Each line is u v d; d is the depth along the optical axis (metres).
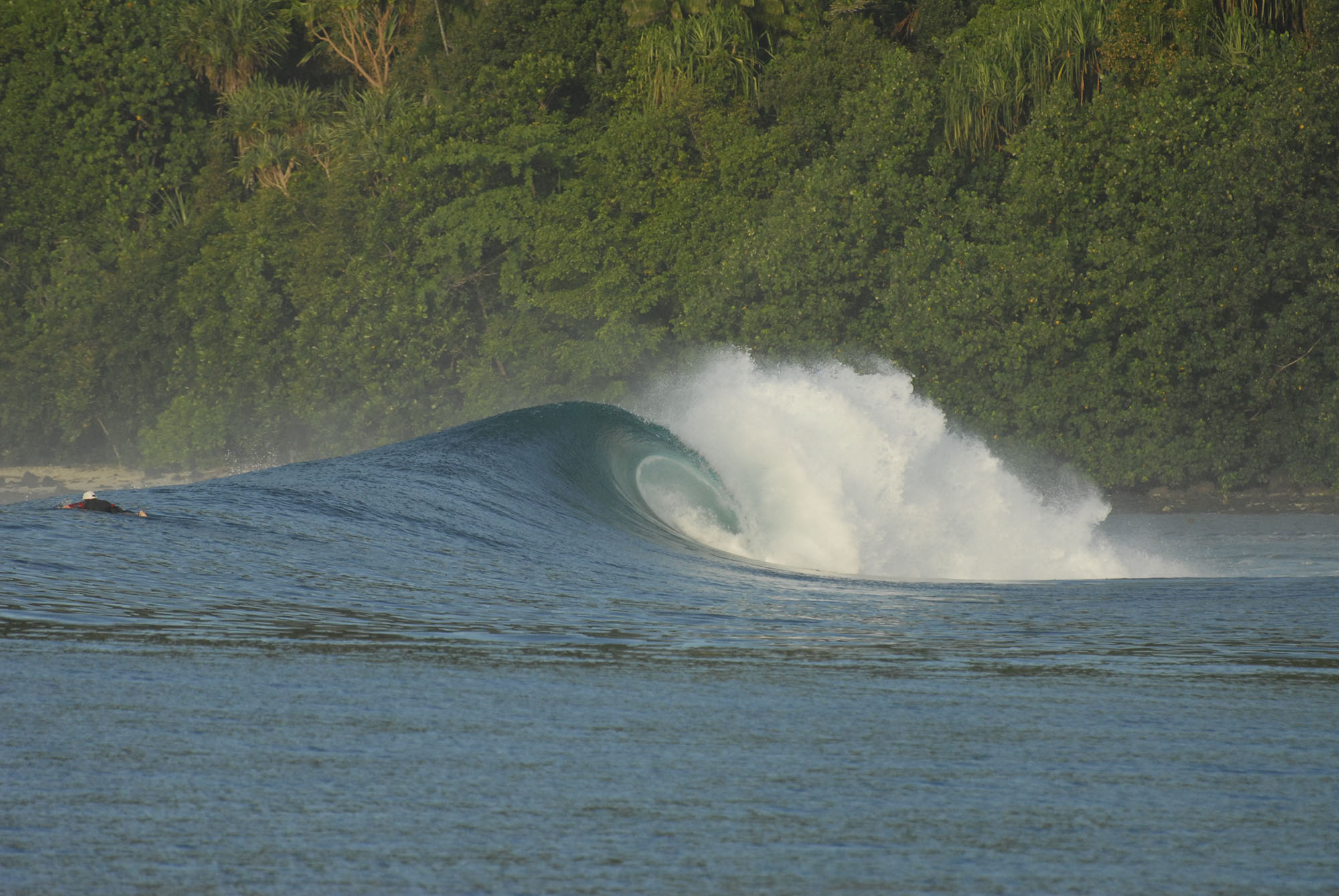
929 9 158.00
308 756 20.34
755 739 22.25
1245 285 118.19
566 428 79.06
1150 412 122.81
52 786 18.38
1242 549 81.06
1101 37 130.12
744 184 144.62
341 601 35.81
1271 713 24.72
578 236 149.62
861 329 134.75
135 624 30.11
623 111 158.25
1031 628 35.91
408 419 156.50
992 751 21.64
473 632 32.38
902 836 17.31
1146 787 19.64
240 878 15.34
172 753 20.19
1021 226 127.56
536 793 18.89
